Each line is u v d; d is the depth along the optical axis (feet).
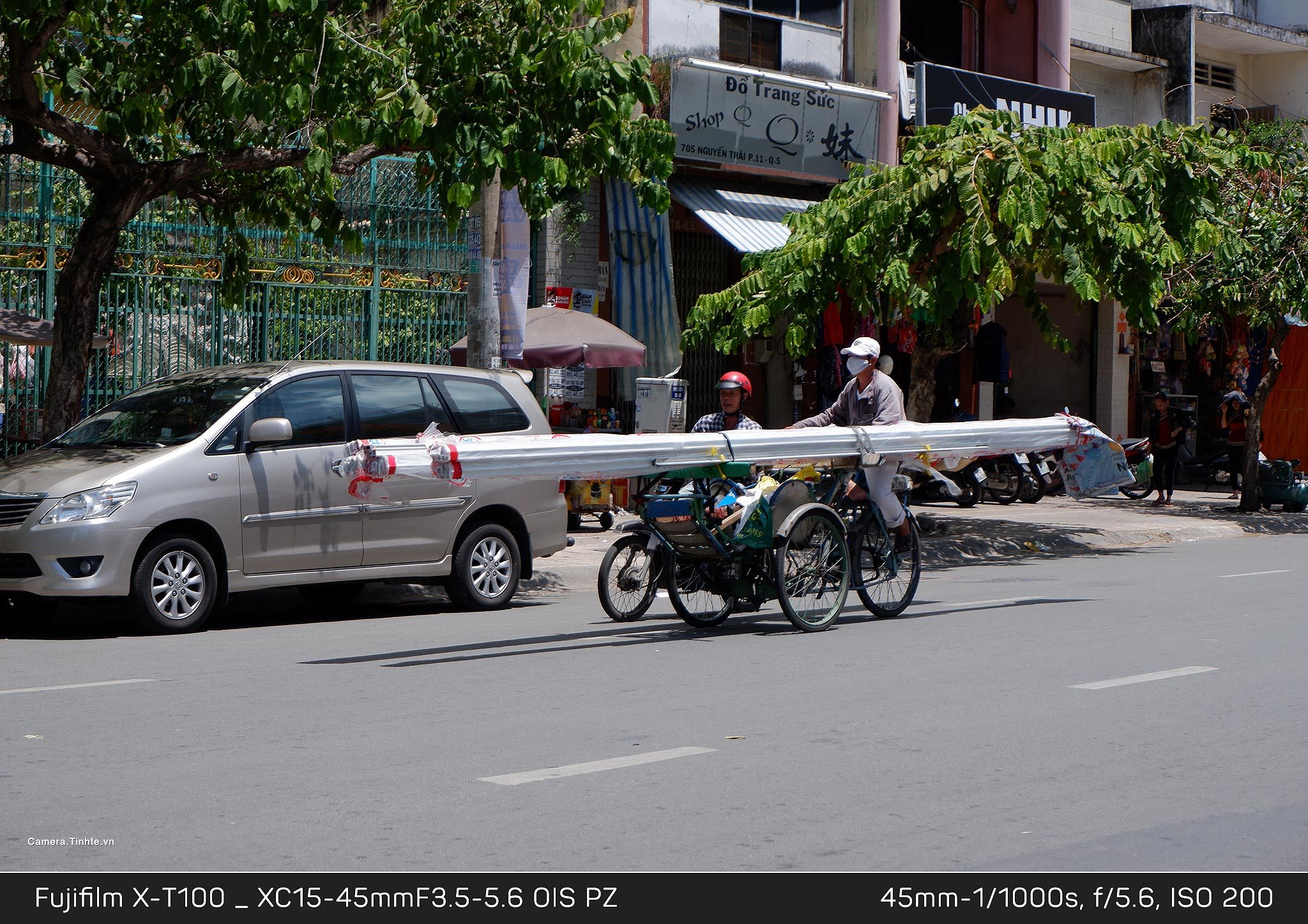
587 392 62.39
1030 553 54.90
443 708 23.91
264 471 34.27
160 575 33.12
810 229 51.47
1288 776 19.56
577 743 21.21
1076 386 87.51
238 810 17.53
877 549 35.01
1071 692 25.23
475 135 37.29
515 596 42.78
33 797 18.10
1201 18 87.04
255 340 52.31
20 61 36.91
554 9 37.88
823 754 20.56
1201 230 52.08
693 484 32.60
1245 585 42.55
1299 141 79.51
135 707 23.98
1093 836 16.84
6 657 30.07
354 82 36.55
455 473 27.43
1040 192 47.14
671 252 66.13
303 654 30.19
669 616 36.35
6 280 47.78
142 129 39.29
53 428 38.96
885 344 71.67
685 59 61.00
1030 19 78.23
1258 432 69.21
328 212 43.75
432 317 56.44
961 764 20.03
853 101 67.21
